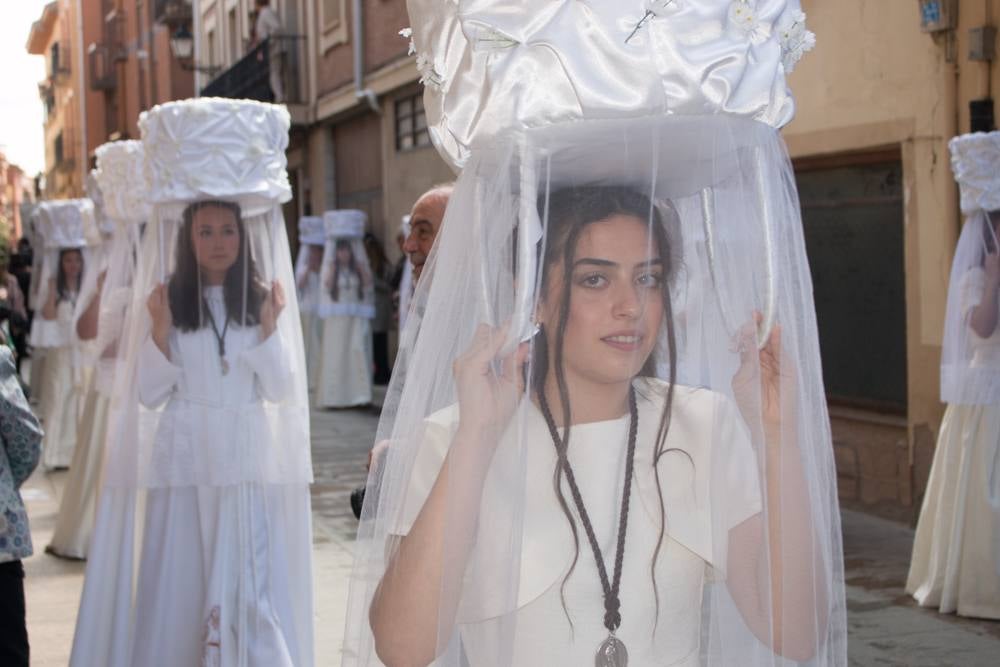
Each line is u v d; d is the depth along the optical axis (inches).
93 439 279.4
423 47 77.0
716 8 73.7
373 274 608.4
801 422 80.3
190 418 169.5
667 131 74.6
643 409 79.4
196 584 169.8
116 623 167.2
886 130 285.0
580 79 71.8
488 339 75.5
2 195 2817.4
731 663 77.2
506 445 74.7
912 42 275.1
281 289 178.1
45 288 400.2
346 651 82.2
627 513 76.3
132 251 236.5
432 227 137.9
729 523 78.1
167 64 1116.5
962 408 221.0
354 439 451.5
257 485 171.5
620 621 74.5
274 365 173.0
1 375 154.2
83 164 1587.1
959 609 217.3
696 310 80.0
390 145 633.0
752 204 79.6
